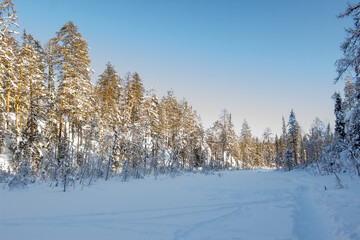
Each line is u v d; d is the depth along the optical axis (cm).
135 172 1672
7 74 2183
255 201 794
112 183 1273
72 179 1060
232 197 868
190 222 507
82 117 2208
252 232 451
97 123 1555
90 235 398
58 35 2242
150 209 618
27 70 2233
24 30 2380
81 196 799
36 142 1906
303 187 1204
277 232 456
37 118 1991
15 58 2145
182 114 3962
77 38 2259
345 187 1041
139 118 2962
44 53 2534
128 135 2044
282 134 5666
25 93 2312
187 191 1010
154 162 2089
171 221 510
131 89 3444
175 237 404
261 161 6669
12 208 573
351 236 423
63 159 1173
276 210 660
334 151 2103
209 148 4588
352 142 1496
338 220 530
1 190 873
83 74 2375
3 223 450
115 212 570
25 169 1126
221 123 4881
